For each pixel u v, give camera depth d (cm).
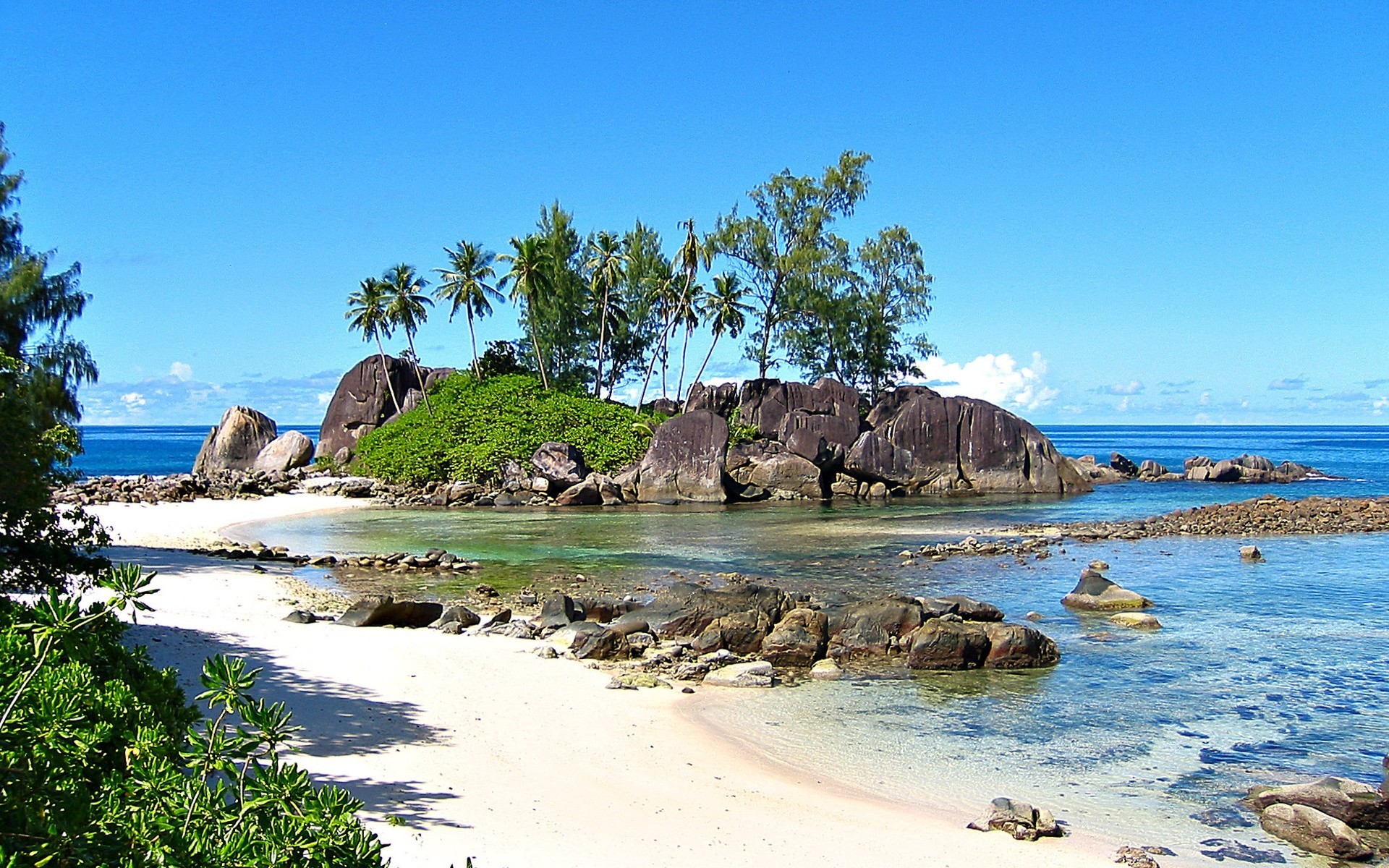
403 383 7581
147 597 2405
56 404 2486
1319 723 1636
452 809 1109
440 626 2295
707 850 1062
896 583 3103
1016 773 1405
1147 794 1320
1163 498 6456
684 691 1820
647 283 7719
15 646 625
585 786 1251
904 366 8300
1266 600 2761
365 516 5212
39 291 3312
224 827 571
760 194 7862
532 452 6475
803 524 4853
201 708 1385
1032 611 2631
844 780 1366
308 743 1306
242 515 5075
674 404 7694
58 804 541
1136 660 2080
